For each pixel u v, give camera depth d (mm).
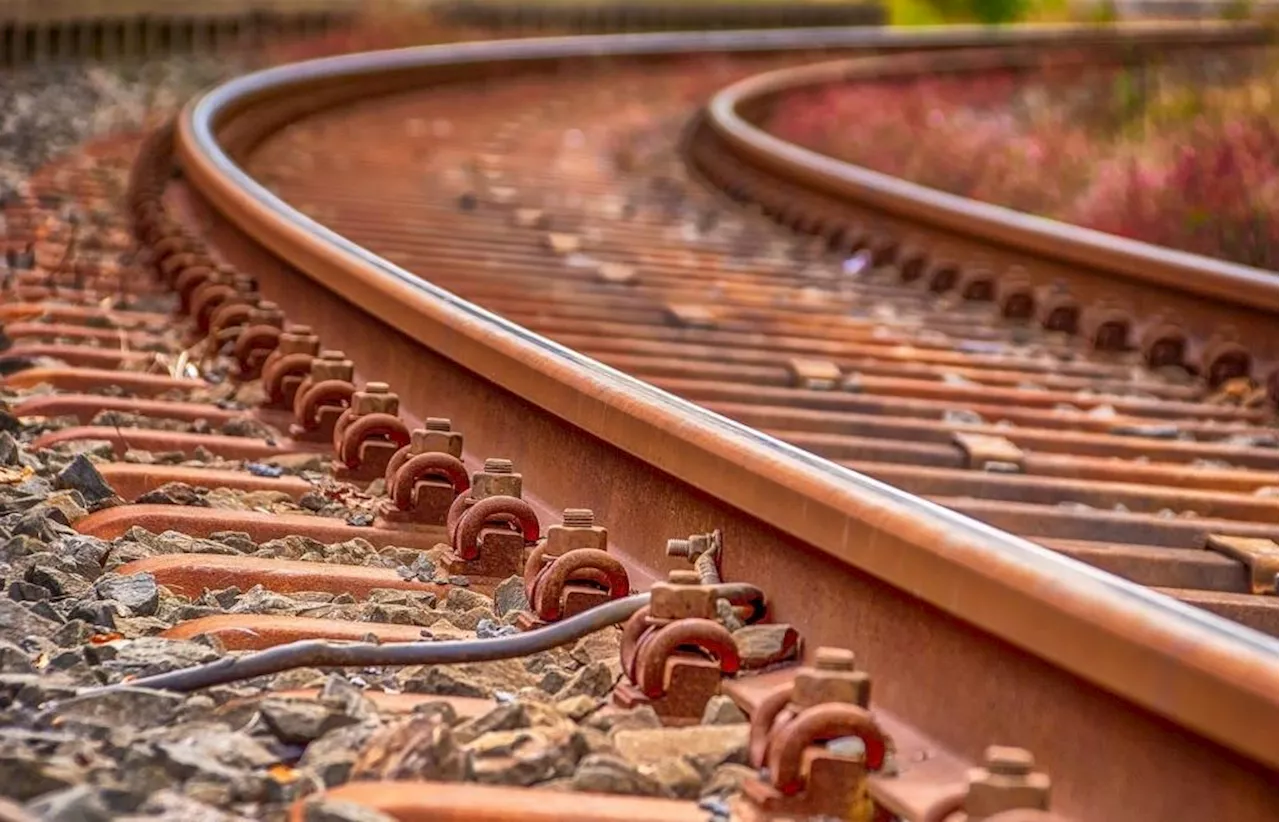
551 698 5371
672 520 6605
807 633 5676
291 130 25672
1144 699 4137
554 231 17734
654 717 5160
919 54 46688
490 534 6645
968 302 15523
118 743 4543
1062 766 4676
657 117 33250
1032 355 13312
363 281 9859
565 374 7227
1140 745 4484
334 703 4918
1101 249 14414
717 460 6039
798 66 44562
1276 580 7621
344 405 8641
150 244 14047
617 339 11852
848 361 12273
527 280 14180
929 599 4875
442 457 7293
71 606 5973
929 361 12516
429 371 9070
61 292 12258
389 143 25547
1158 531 8422
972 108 32188
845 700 4652
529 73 37906
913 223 17422
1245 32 46531
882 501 5188
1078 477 9461
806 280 15969
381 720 4945
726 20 57625
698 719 5219
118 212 16453
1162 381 12750
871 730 4590
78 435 8281
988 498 8953
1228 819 4250
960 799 4410
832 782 4555
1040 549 4734
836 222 18312
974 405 11000
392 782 4469
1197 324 13336
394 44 42906
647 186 22828
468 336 8219
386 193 19547
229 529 7055
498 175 22547
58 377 9617
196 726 4812
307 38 42969
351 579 6516
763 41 44844
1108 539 8414
